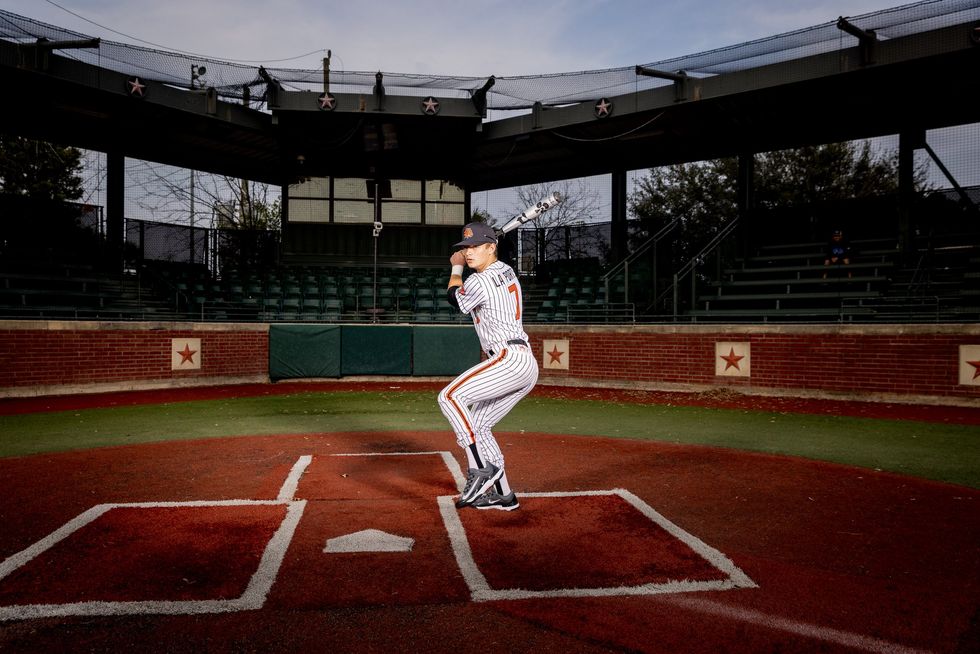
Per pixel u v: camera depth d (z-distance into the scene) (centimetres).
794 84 1227
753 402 1027
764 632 249
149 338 1189
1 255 1486
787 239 1619
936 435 716
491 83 1477
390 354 1370
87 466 540
